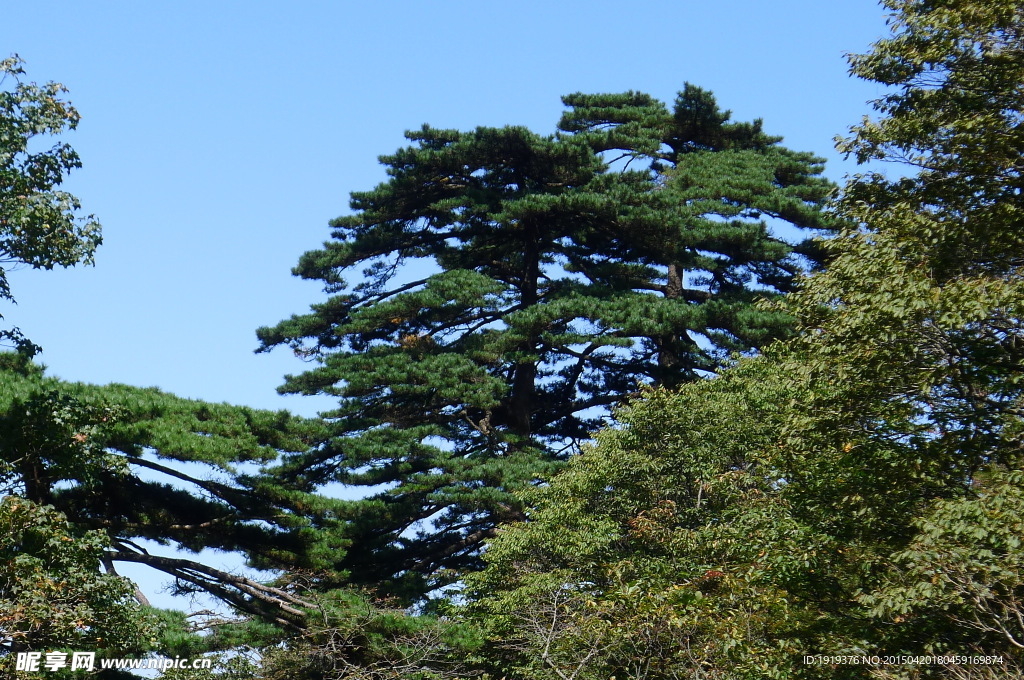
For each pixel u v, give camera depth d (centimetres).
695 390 2781
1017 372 1622
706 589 2080
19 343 2441
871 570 1644
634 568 2412
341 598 3019
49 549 1989
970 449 1625
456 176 4406
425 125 4438
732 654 1722
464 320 4312
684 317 3994
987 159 1873
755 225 4250
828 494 1748
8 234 2159
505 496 3553
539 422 4581
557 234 4547
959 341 1619
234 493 3191
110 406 2441
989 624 1430
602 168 4362
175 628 2712
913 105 2088
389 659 2941
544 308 3944
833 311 1830
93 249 2248
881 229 1869
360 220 4416
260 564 3167
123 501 3047
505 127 4169
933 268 1772
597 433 2902
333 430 3800
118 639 2141
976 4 1952
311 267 4362
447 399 3997
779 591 1695
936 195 1950
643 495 2709
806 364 1806
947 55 2019
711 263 4334
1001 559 1375
